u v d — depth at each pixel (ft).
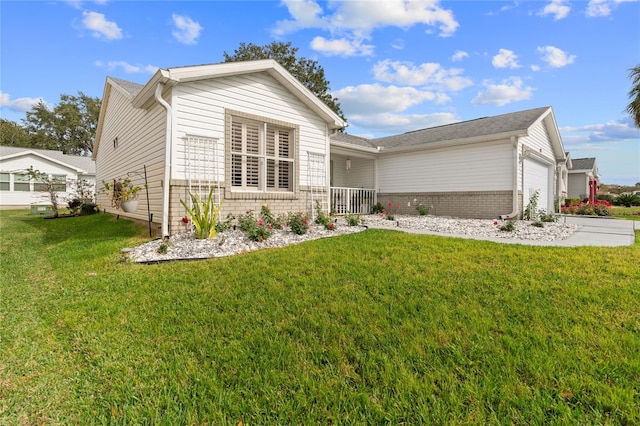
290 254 16.07
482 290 10.77
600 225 31.73
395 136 53.47
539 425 5.12
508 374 6.39
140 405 5.76
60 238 24.70
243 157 24.86
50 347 7.86
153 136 24.22
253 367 6.81
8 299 11.15
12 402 5.89
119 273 13.64
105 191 42.09
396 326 8.44
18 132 114.42
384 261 14.51
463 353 7.15
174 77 19.94
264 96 25.76
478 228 27.07
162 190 21.88
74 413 5.63
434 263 14.03
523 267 13.26
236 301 10.30
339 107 85.35
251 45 78.84
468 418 5.29
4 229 30.53
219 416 5.44
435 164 39.45
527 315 8.87
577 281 11.42
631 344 7.25
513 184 32.96
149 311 9.73
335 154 44.16
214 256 16.43
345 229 25.16
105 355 7.41
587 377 6.18
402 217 37.65
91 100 125.39
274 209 26.20
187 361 7.09
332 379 6.39
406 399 5.75
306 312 9.43
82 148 127.75
